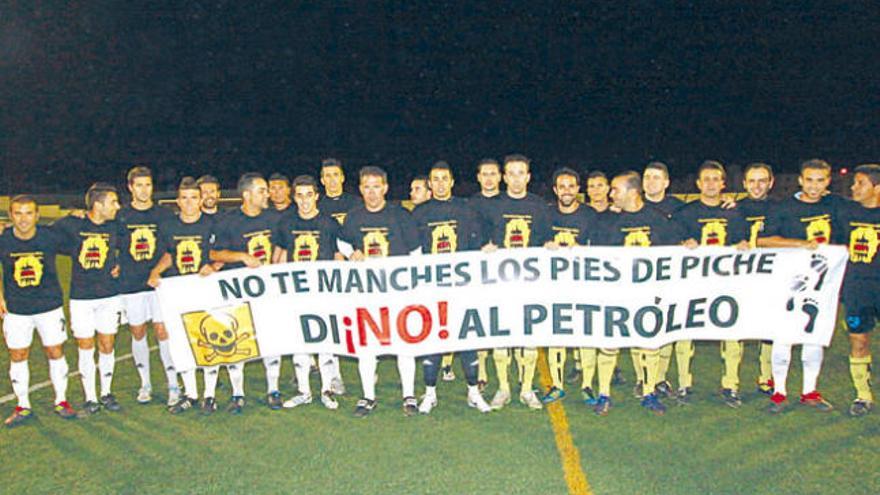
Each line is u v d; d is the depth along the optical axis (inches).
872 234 221.3
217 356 230.7
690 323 225.8
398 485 180.4
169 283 228.4
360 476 185.9
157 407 245.4
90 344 238.7
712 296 225.0
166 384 273.6
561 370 241.4
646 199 240.1
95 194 234.2
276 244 244.4
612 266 223.9
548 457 195.0
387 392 258.2
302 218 240.4
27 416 232.2
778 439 205.5
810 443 202.2
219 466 194.4
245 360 231.1
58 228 234.8
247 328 230.5
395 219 232.2
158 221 249.0
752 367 281.3
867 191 221.6
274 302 230.1
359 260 225.8
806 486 177.2
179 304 228.8
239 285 229.6
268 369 240.7
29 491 182.7
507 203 234.2
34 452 207.2
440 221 234.2
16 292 228.5
